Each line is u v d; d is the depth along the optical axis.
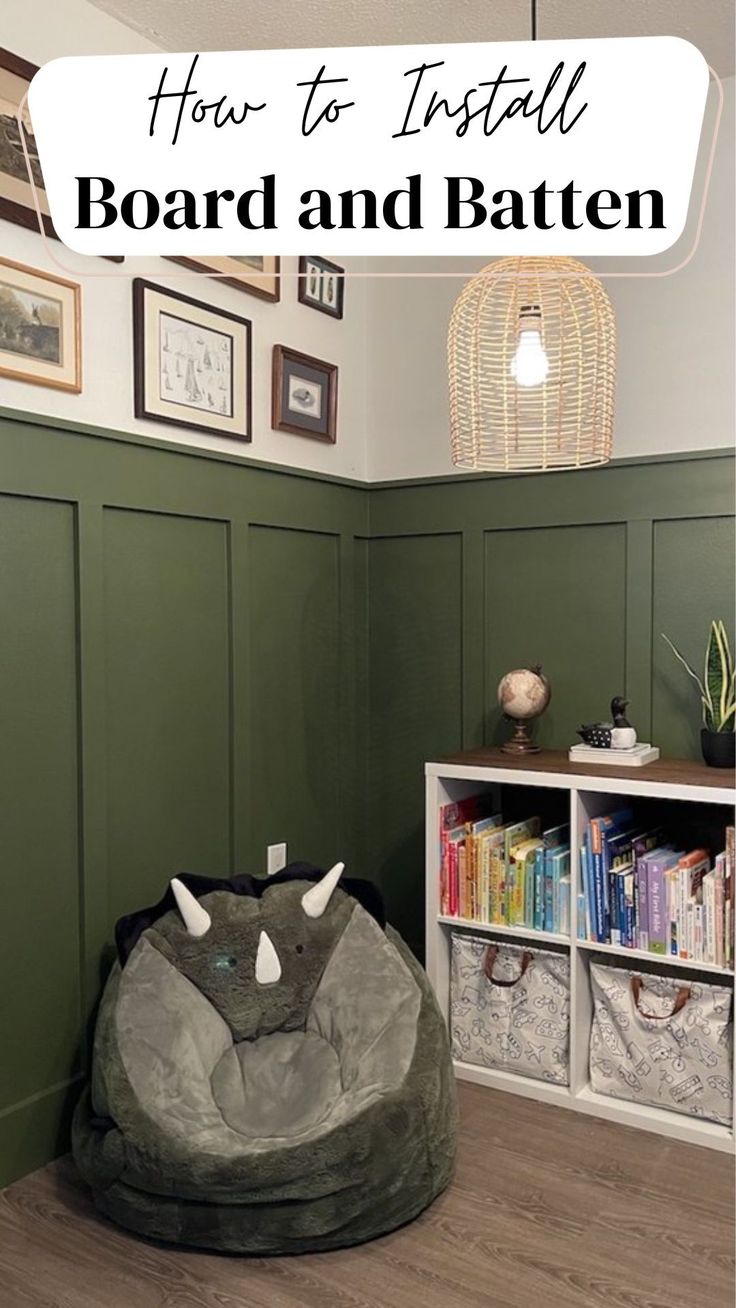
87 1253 1.92
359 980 2.28
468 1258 1.89
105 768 2.39
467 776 2.63
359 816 3.32
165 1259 1.91
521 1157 2.24
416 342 3.21
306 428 3.02
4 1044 2.18
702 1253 1.90
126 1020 2.09
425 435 3.20
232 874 2.79
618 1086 2.44
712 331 2.69
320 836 3.15
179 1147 1.88
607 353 2.12
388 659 3.29
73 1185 2.18
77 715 2.33
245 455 2.81
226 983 2.23
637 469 2.77
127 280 2.45
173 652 2.59
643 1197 2.09
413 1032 2.14
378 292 3.28
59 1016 2.31
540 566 2.96
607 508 2.83
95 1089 2.05
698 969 2.34
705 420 2.71
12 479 2.15
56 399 2.28
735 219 2.65
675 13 2.46
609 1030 2.45
